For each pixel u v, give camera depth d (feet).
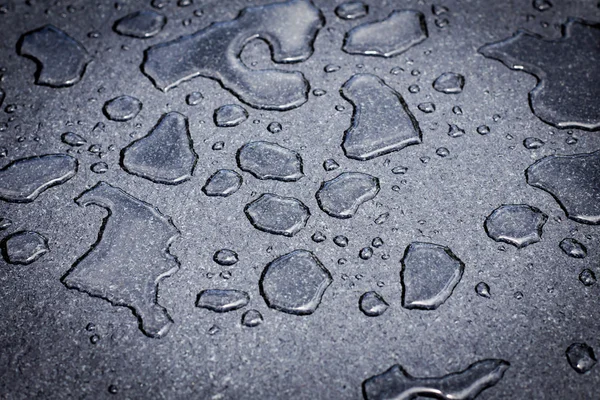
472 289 0.88
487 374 0.85
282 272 0.89
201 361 0.86
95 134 0.96
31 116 0.97
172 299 0.88
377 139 0.94
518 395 0.84
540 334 0.86
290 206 0.91
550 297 0.87
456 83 0.97
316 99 0.97
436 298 0.87
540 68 0.98
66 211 0.92
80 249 0.90
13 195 0.93
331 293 0.88
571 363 0.85
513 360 0.85
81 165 0.94
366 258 0.89
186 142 0.95
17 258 0.90
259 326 0.87
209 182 0.93
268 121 0.96
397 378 0.85
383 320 0.87
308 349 0.86
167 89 0.98
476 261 0.89
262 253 0.89
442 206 0.91
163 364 0.86
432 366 0.85
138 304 0.88
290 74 0.98
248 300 0.88
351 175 0.93
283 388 0.85
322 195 0.92
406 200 0.91
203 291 0.88
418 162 0.93
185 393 0.85
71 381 0.85
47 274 0.89
